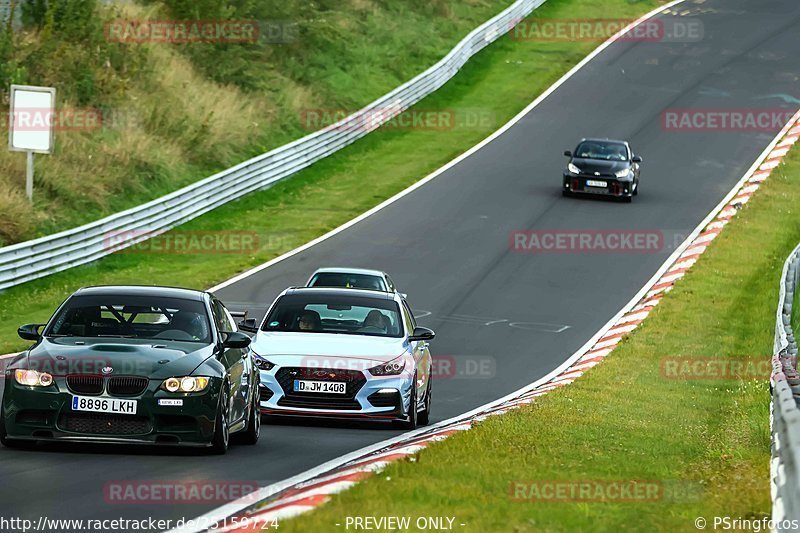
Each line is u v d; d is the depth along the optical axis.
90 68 140.25
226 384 42.09
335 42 186.62
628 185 137.38
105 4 157.00
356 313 62.75
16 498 31.33
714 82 193.88
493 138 166.00
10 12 137.62
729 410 60.59
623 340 87.31
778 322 71.25
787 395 32.69
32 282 99.62
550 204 136.50
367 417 52.66
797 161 159.12
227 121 150.00
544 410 56.16
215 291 99.88
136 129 136.00
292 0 184.25
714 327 92.38
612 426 52.22
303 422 55.38
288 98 166.12
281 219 128.38
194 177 136.25
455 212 132.12
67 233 103.81
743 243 123.25
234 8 169.88
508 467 37.00
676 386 69.88
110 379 40.03
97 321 43.62
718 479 37.44
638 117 177.50
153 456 40.69
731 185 149.38
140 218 114.88
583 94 186.88
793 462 24.66
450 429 50.56
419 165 152.50
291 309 57.69
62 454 40.03
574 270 111.94
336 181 145.00
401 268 110.69
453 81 189.88
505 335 89.88
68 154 125.00
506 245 120.00
